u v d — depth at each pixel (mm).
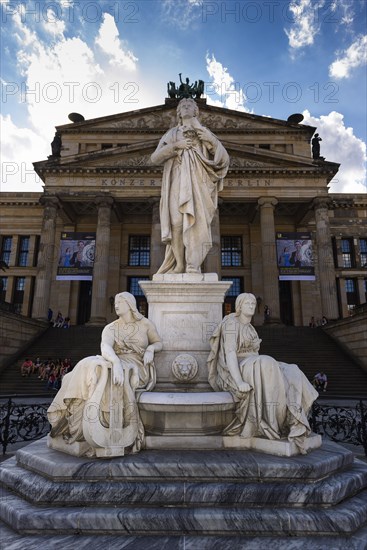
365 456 7031
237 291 43875
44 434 8227
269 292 35625
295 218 44906
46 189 38531
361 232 45875
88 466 3307
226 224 45531
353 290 44625
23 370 23344
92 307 34906
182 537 2861
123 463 3326
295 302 42906
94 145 46625
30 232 46281
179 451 3727
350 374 23578
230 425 3924
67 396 3729
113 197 38312
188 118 5605
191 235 5273
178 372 4445
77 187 38500
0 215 46750
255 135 46406
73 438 3766
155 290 4934
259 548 2699
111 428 3523
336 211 46406
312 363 25234
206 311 4883
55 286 42812
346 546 2730
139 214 44844
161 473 3295
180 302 4910
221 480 3283
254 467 3293
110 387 3627
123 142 46250
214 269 35344
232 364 3992
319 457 3570
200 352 4723
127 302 4383
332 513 2986
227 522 2912
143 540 2812
